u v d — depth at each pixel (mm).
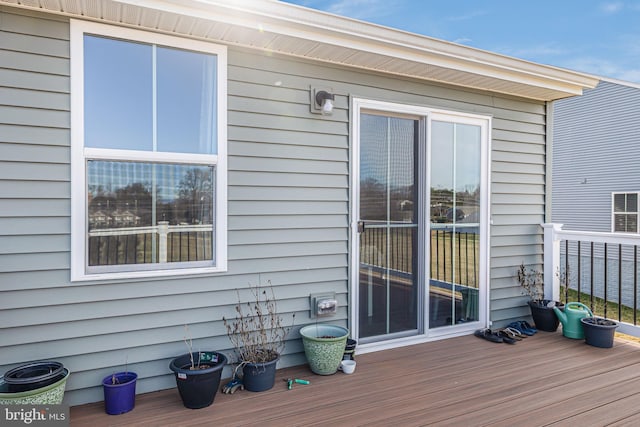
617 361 3086
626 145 8953
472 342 3525
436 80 3475
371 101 3232
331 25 2621
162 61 2568
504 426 2143
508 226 3986
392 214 3389
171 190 2611
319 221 3070
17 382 2002
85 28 2365
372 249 3299
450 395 2504
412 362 3049
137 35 2477
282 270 2939
